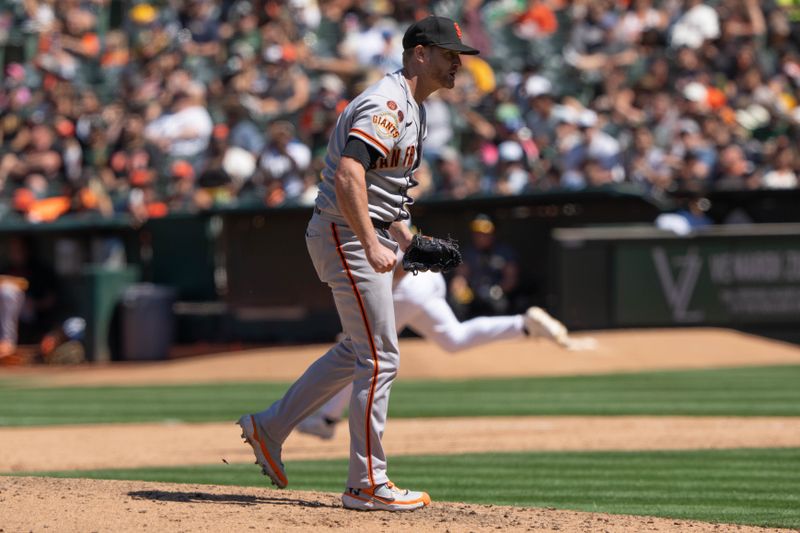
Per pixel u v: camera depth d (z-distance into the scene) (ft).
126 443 95.45
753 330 157.28
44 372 161.48
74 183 191.01
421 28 52.19
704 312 156.76
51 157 196.03
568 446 90.02
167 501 53.06
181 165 185.78
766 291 156.87
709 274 156.66
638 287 155.22
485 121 189.06
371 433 52.65
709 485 69.82
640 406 113.91
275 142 175.22
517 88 192.13
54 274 179.52
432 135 183.52
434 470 78.28
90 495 54.19
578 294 154.10
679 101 188.03
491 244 160.25
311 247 53.62
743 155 180.65
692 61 196.34
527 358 147.95
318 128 183.32
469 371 143.54
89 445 94.17
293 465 81.71
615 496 65.92
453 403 118.83
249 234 169.17
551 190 156.87
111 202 193.47
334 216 52.54
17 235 178.81
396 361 53.57
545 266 160.66
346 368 55.21
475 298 157.99
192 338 173.58
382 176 52.44
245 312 169.68
